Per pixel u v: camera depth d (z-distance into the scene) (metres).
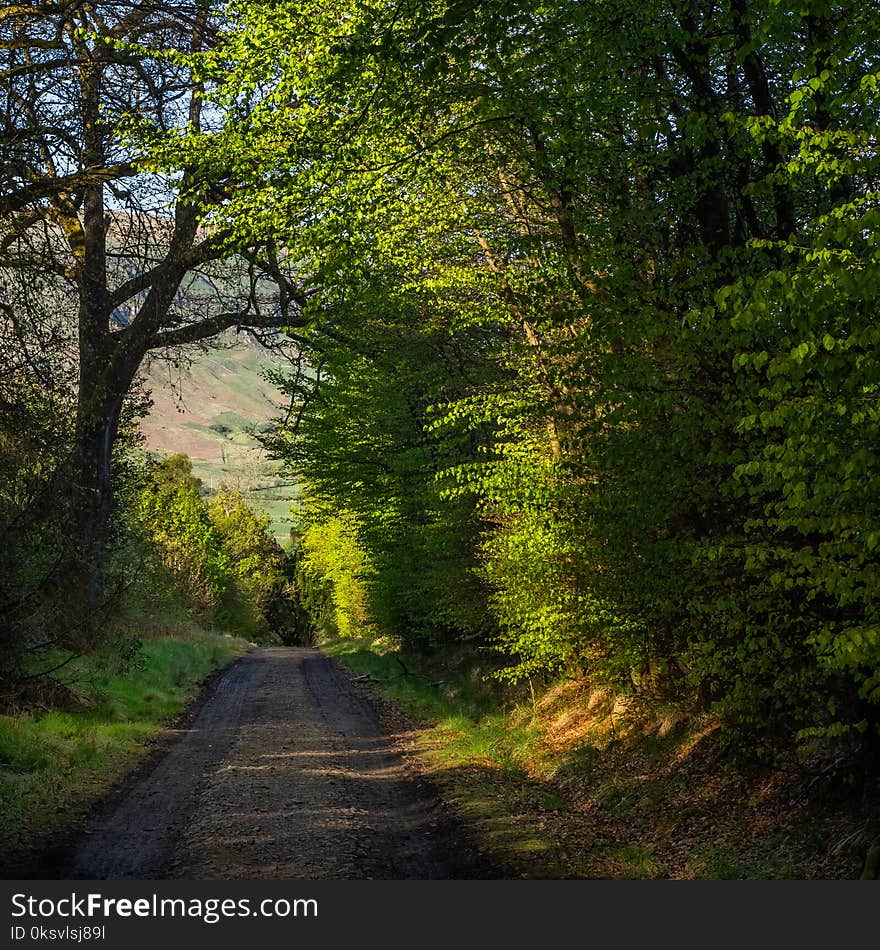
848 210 5.77
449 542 19.33
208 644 43.75
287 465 25.38
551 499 11.30
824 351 6.00
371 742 16.59
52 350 12.62
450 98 10.62
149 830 9.54
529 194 11.56
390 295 17.20
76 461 14.68
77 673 18.41
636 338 8.41
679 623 10.95
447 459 21.05
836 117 7.66
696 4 9.11
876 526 5.98
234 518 89.88
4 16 14.41
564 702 16.52
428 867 8.02
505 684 20.72
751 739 9.84
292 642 107.69
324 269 12.57
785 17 7.04
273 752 14.88
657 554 9.38
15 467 13.42
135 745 15.27
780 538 7.96
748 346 7.41
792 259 8.23
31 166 11.87
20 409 12.70
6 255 11.53
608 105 9.81
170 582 40.81
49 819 9.88
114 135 13.86
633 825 10.13
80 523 19.86
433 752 14.95
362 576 31.28
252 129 13.44
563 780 12.72
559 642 12.80
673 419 8.23
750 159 9.23
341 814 10.08
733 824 9.09
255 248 16.75
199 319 21.53
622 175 10.19
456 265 14.66
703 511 8.77
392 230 13.66
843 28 6.49
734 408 7.86
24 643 14.98
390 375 22.22
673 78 10.39
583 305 8.77
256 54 12.91
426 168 11.96
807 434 6.07
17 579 14.26
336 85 10.41
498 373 19.09
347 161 11.45
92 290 14.04
